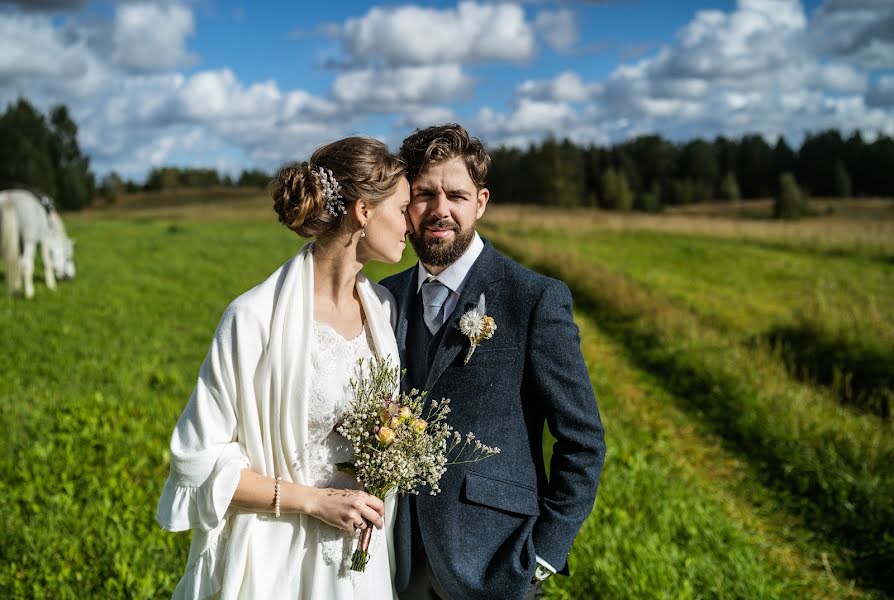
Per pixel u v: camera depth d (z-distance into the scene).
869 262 22.17
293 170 2.18
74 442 5.52
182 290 14.83
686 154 104.12
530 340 2.30
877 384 8.31
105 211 76.94
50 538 3.95
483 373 2.31
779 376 8.49
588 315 14.02
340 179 2.17
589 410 2.29
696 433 7.41
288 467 2.13
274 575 2.12
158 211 63.12
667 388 8.96
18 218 12.70
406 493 2.39
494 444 2.29
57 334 9.88
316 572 2.15
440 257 2.38
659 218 36.94
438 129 2.37
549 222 34.16
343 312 2.31
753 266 21.25
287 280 2.21
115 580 3.52
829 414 7.15
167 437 5.80
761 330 11.16
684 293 16.06
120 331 10.46
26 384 7.32
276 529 2.14
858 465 5.95
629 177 99.25
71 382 7.45
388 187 2.20
